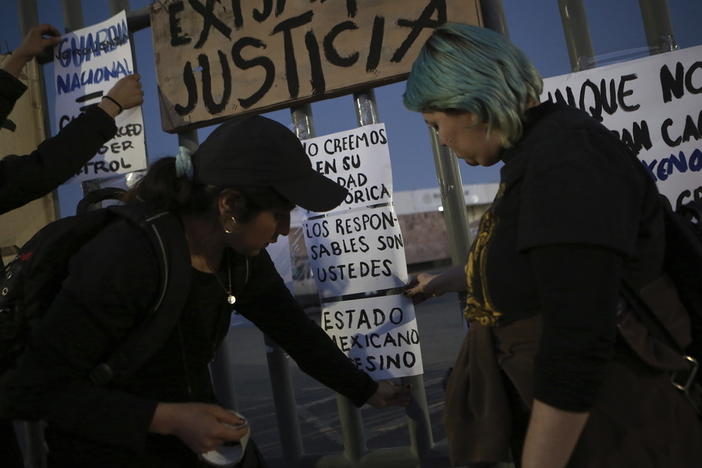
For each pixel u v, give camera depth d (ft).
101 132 5.78
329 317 6.59
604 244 2.96
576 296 2.99
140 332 4.01
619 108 5.66
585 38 5.91
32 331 3.93
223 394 7.16
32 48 6.95
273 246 6.96
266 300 5.37
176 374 4.38
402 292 6.39
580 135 3.27
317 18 6.23
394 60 5.96
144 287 3.89
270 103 6.46
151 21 6.93
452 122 3.69
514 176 3.44
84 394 3.84
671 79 5.52
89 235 4.29
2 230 7.24
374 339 6.42
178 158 4.21
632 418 3.34
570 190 3.08
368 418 13.06
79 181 7.34
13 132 7.38
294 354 5.49
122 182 7.29
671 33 5.70
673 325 3.49
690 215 4.19
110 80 7.22
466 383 4.04
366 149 6.35
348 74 6.14
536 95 3.61
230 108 6.61
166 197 4.14
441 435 11.35
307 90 6.31
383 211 6.32
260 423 13.69
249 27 6.50
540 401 3.10
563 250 3.03
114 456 4.16
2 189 5.21
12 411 3.83
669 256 3.65
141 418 3.86
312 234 6.63
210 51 6.67
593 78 5.73
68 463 4.22
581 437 3.37
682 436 3.39
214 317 4.65
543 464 3.07
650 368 3.42
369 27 6.05
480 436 3.87
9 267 4.63
